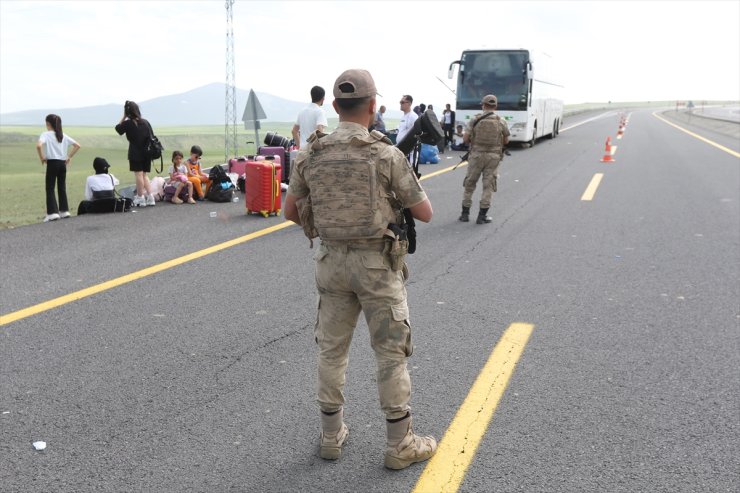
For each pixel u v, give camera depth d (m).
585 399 3.58
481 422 3.33
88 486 2.80
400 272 2.85
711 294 5.51
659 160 17.53
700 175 13.84
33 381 3.87
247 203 9.75
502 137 8.58
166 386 3.80
